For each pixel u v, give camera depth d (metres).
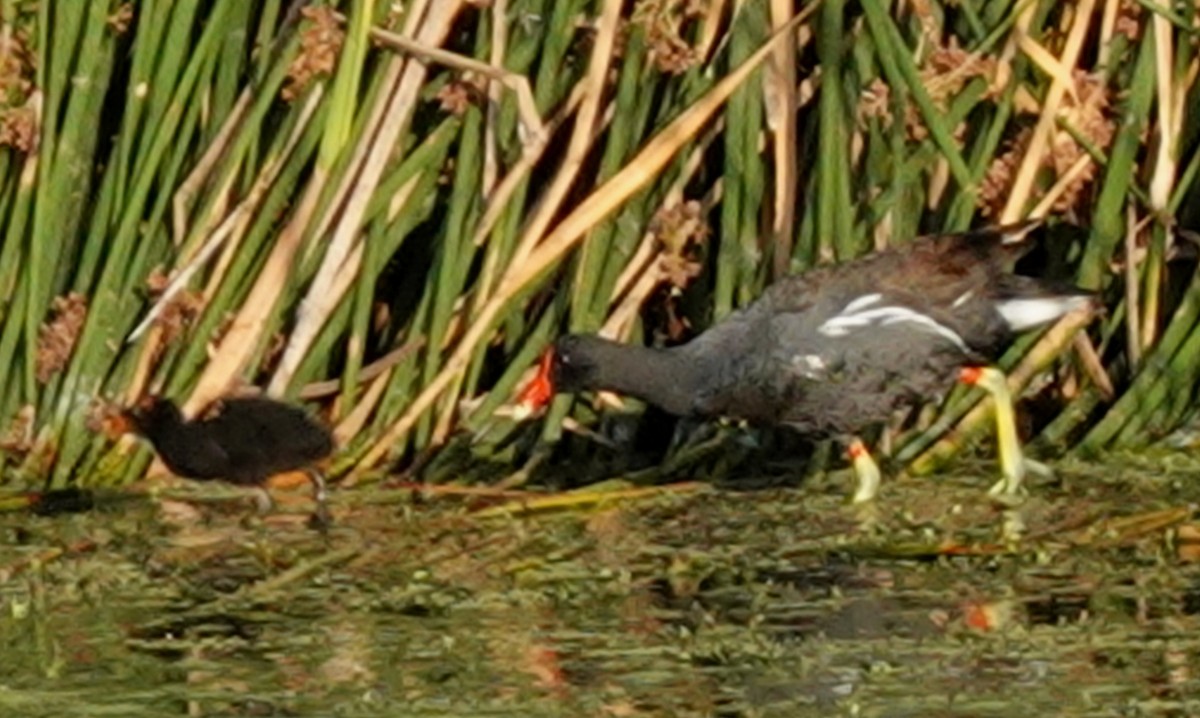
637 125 14.28
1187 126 14.44
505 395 14.41
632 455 14.75
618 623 11.95
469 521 13.66
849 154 14.23
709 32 14.24
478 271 14.56
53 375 14.52
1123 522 13.12
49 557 13.18
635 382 13.92
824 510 13.74
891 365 13.70
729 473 14.51
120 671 11.40
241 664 11.46
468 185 14.25
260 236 14.35
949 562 12.77
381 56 14.25
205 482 14.38
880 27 13.87
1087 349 14.51
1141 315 14.46
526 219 14.47
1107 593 12.16
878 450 14.55
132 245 14.38
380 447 14.40
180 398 14.41
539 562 12.92
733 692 10.91
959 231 14.04
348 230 14.20
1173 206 14.34
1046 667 11.11
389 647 11.65
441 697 10.94
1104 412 14.62
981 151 14.19
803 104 14.40
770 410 13.84
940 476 14.30
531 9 14.34
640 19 14.08
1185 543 12.88
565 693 10.95
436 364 14.34
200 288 14.46
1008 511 13.55
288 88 14.27
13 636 11.97
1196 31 14.02
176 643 11.78
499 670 11.28
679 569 12.77
